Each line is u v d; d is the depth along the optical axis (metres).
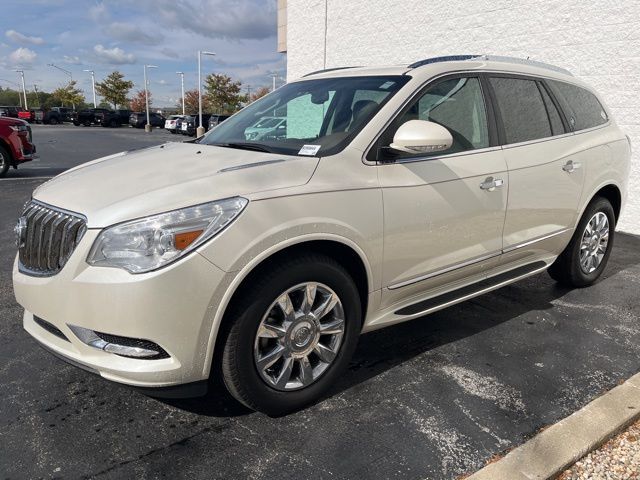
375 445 2.50
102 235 2.27
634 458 2.47
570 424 2.62
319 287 2.64
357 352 3.43
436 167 3.06
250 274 2.43
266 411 2.62
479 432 2.61
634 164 6.50
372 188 2.77
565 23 6.91
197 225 2.26
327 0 10.87
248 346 2.44
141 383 2.32
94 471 2.30
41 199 2.69
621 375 3.18
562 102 4.09
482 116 3.45
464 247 3.29
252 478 2.28
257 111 3.78
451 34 8.49
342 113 3.12
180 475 2.29
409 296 3.14
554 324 3.89
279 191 2.46
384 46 9.77
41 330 2.66
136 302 2.19
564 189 3.94
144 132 39.94
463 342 3.59
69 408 2.76
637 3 6.17
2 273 4.87
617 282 4.83
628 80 6.38
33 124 50.16
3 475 2.26
